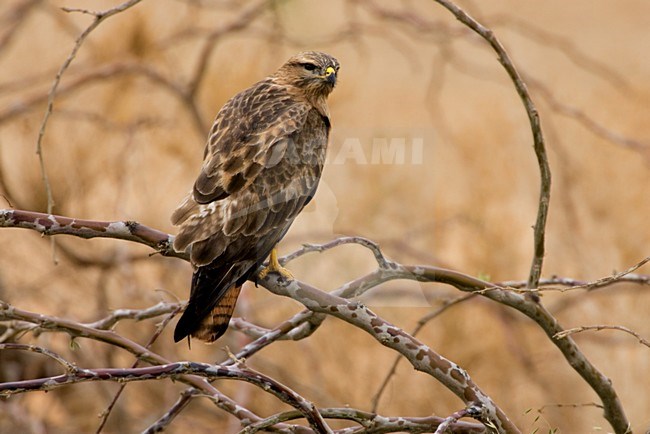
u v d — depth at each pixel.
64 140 12.32
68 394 11.73
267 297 11.28
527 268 13.61
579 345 12.27
